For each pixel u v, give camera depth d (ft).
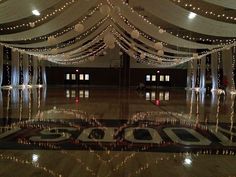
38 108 32.17
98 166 11.94
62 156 13.33
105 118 25.34
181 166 12.16
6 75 86.22
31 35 37.78
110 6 29.04
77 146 15.23
